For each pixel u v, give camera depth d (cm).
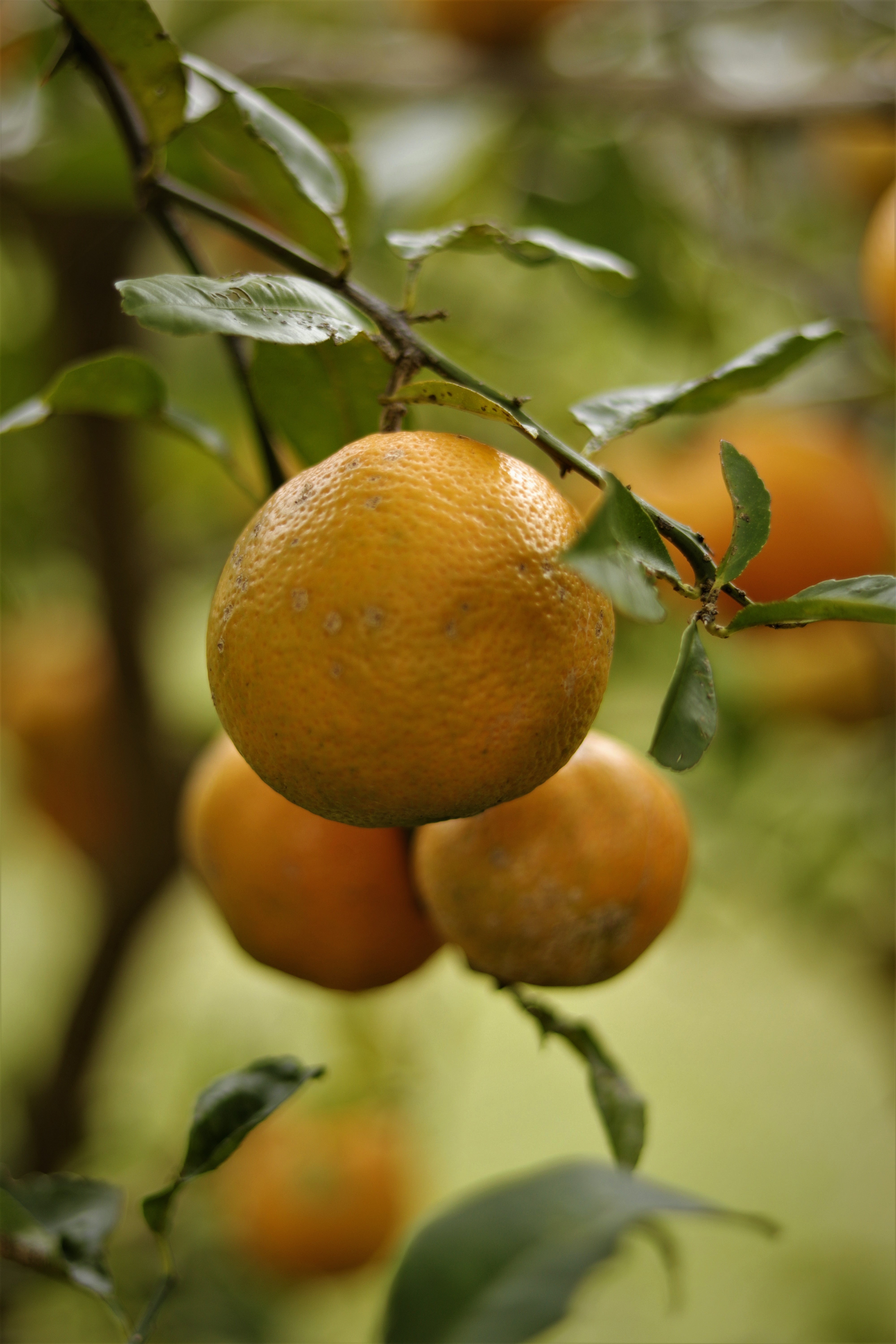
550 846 56
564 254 58
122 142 63
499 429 117
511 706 51
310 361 57
